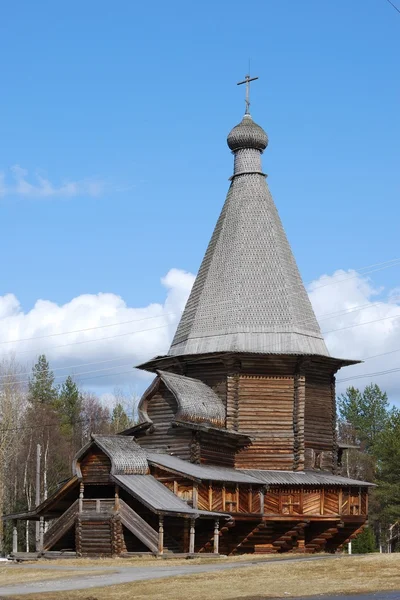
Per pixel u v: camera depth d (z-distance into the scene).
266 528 52.84
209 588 32.19
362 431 112.56
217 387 55.59
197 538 49.72
